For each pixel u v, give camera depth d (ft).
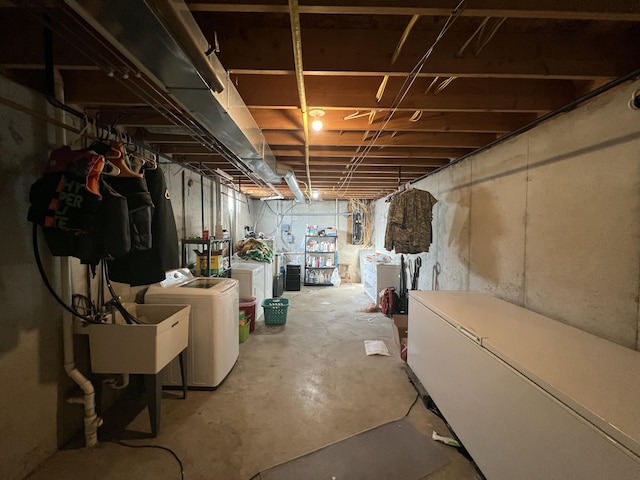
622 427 2.67
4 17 4.49
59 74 5.54
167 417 6.72
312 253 24.67
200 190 12.57
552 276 6.03
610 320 4.83
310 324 13.69
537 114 6.68
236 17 4.41
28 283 5.03
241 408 7.09
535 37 4.70
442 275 11.44
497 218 7.90
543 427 3.49
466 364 5.24
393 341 11.53
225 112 4.86
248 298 13.42
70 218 4.62
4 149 4.64
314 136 8.43
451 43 4.69
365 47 4.68
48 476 5.06
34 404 5.15
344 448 5.80
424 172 13.03
